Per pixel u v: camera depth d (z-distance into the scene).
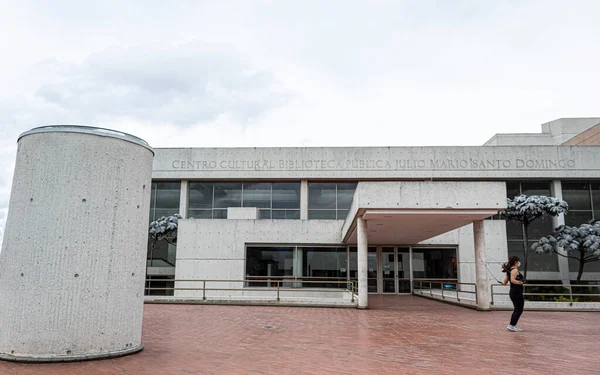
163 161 27.78
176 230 25.33
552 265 26.94
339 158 27.11
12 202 6.48
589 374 5.71
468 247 22.70
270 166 27.28
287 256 22.97
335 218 27.11
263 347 7.36
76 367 5.69
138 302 6.85
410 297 21.16
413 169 26.95
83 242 6.27
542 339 8.65
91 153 6.51
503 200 13.02
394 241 22.41
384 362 6.27
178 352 6.79
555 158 27.11
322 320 11.46
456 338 8.60
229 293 22.27
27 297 6.03
